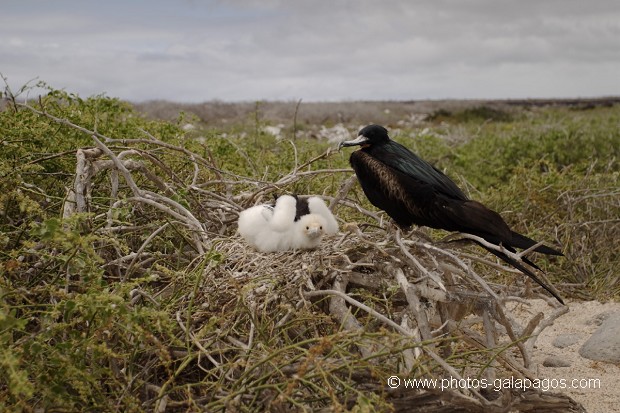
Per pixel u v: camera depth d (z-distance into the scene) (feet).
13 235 14.61
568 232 23.09
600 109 115.14
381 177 15.66
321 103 123.13
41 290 11.57
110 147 16.22
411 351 12.03
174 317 12.45
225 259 13.30
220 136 24.23
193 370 12.51
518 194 25.58
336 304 12.67
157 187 17.08
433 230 20.63
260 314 12.30
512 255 13.51
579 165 31.09
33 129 16.96
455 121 94.73
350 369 10.07
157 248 16.21
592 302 20.93
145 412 10.80
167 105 109.19
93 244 14.06
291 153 24.32
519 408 11.44
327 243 14.19
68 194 14.15
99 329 10.40
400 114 114.83
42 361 10.57
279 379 10.86
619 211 24.49
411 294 12.28
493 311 13.80
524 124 50.96
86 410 10.70
